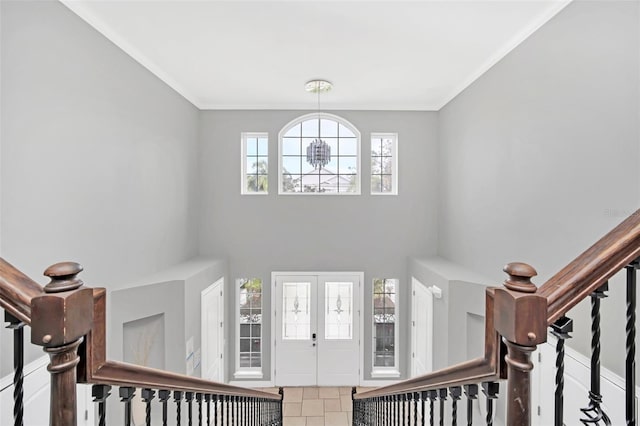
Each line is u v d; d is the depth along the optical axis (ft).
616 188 6.80
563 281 2.06
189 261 15.20
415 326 15.93
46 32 7.75
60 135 8.17
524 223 9.91
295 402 15.39
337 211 17.19
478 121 12.76
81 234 8.87
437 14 9.08
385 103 16.61
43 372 6.92
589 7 7.45
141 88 11.64
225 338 16.25
